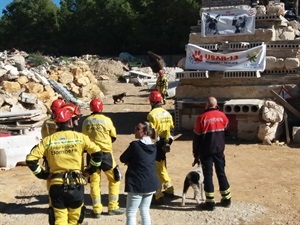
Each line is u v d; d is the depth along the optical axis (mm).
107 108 24078
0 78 21562
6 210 8836
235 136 15297
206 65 16062
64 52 78625
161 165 8883
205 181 8461
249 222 7953
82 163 6199
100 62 47125
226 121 8539
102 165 8109
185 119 16594
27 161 5953
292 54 15289
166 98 26344
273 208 8711
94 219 8188
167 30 63812
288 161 12352
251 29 15805
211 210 8461
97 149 6184
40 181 10891
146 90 33719
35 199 9477
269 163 12172
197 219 8086
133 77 40625
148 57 59656
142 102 26453
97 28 74125
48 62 44781
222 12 16172
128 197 6859
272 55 15562
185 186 8766
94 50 75688
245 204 8906
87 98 27562
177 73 16234
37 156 5980
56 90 24812
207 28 16375
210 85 16297
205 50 16062
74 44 78250
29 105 19859
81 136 6152
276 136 14609
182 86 16656
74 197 5930
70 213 6043
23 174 11594
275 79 15461
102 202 9133
